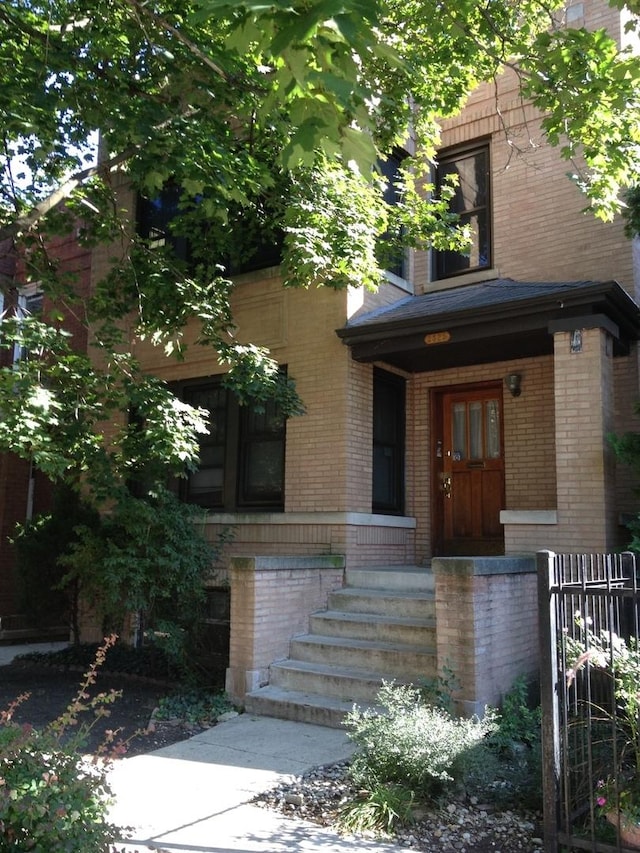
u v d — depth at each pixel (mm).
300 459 9406
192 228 10078
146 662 9352
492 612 6410
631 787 3955
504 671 6508
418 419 10289
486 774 4844
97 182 9234
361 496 9211
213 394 10750
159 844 4180
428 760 4727
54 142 7352
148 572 8031
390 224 9203
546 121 6773
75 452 7684
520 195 9766
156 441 7223
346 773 5305
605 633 4336
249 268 10383
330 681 7098
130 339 11156
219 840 4258
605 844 3809
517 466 9336
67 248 13109
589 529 7387
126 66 7785
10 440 6137
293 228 7805
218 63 7191
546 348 8906
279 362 9781
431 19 7145
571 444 7555
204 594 8375
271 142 8227
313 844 4238
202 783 5199
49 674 9523
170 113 7301
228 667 7836
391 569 8984
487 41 7406
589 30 9281
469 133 10391
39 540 10250
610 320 7773
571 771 4383
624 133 6730
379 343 8984
